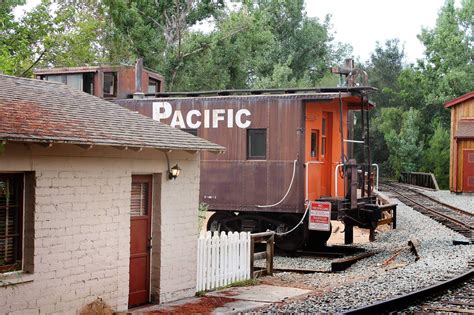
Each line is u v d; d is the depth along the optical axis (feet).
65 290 27.40
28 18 74.02
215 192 55.88
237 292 36.24
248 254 40.47
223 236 38.22
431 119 188.55
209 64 119.55
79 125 28.27
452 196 120.47
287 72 155.63
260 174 54.24
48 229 26.48
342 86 56.80
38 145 25.80
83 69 65.72
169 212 33.76
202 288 36.47
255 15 128.36
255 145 54.90
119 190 30.32
